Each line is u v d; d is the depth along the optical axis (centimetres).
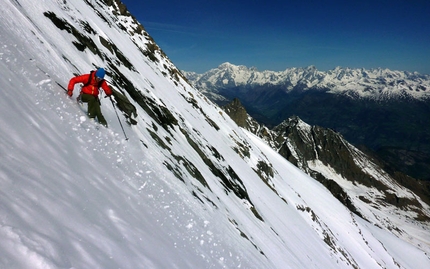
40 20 1480
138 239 557
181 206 1037
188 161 1875
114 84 1675
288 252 2422
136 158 1032
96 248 419
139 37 5556
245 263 1151
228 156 4369
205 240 978
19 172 426
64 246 365
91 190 577
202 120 4806
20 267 285
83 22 2284
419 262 10656
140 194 810
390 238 11719
